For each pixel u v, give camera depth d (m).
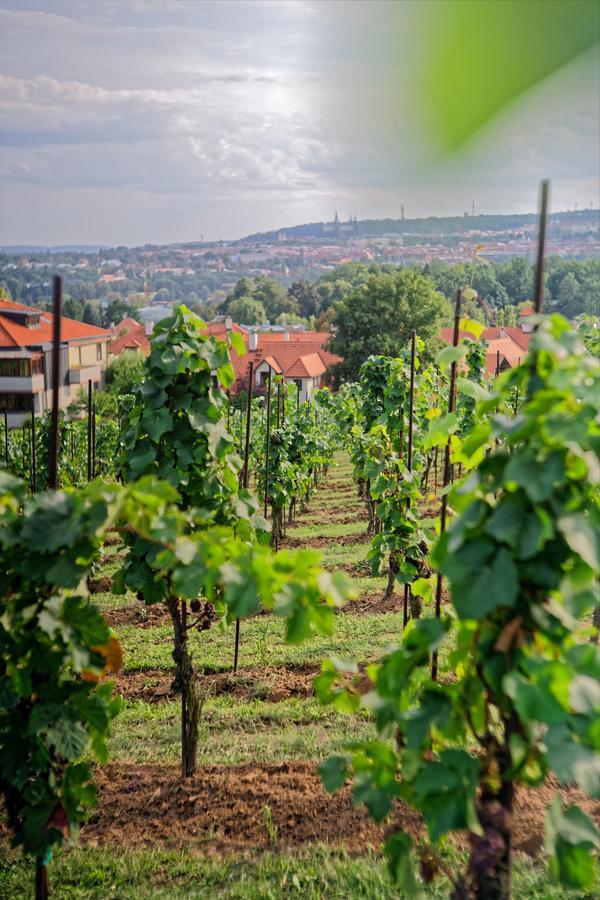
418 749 2.67
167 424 5.07
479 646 2.58
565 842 2.38
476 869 2.54
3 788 3.83
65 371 46.62
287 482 14.41
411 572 7.93
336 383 53.28
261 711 6.73
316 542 14.91
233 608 2.83
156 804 5.25
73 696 3.50
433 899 3.92
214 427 5.21
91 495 3.12
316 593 2.84
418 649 2.65
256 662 8.10
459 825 2.47
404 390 11.20
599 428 2.42
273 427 14.33
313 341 63.22
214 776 5.52
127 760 5.95
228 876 4.38
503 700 2.57
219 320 115.19
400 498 8.53
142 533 3.07
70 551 3.24
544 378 2.52
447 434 3.61
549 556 2.46
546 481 2.28
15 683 3.39
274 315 127.31
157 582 5.05
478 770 2.63
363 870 4.23
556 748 2.24
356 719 6.38
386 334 49.31
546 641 2.65
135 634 9.48
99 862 4.61
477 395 3.26
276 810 5.02
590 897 3.75
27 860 4.68
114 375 50.50
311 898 4.04
